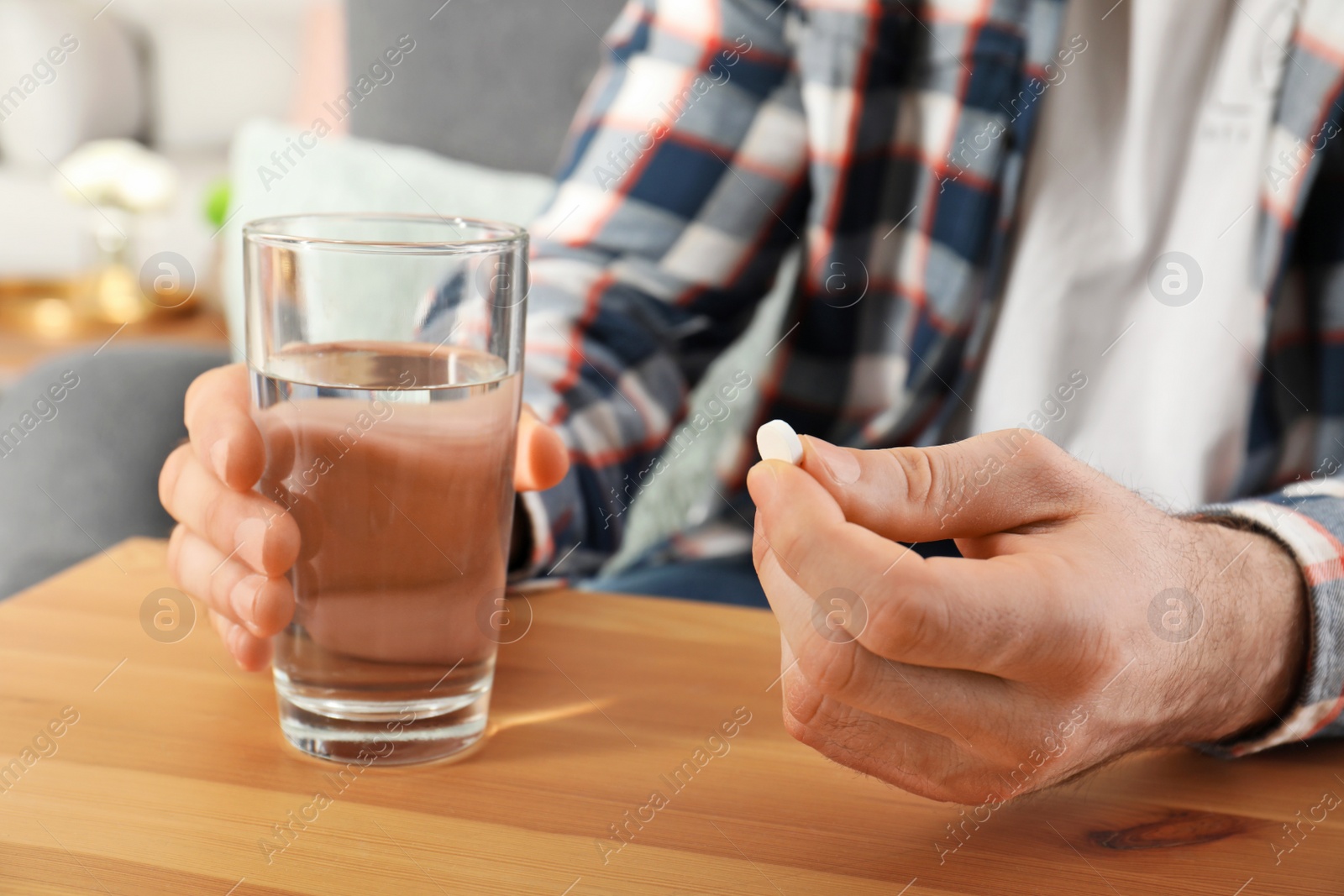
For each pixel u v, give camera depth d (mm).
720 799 471
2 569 763
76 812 450
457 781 473
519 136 1270
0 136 3158
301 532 467
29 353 1855
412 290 460
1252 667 490
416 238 504
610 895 429
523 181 1199
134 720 496
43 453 785
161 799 458
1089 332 908
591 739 498
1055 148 895
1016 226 911
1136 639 461
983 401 924
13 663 526
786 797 474
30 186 2971
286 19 3369
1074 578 452
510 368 474
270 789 464
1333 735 508
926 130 906
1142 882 443
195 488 500
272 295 461
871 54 886
